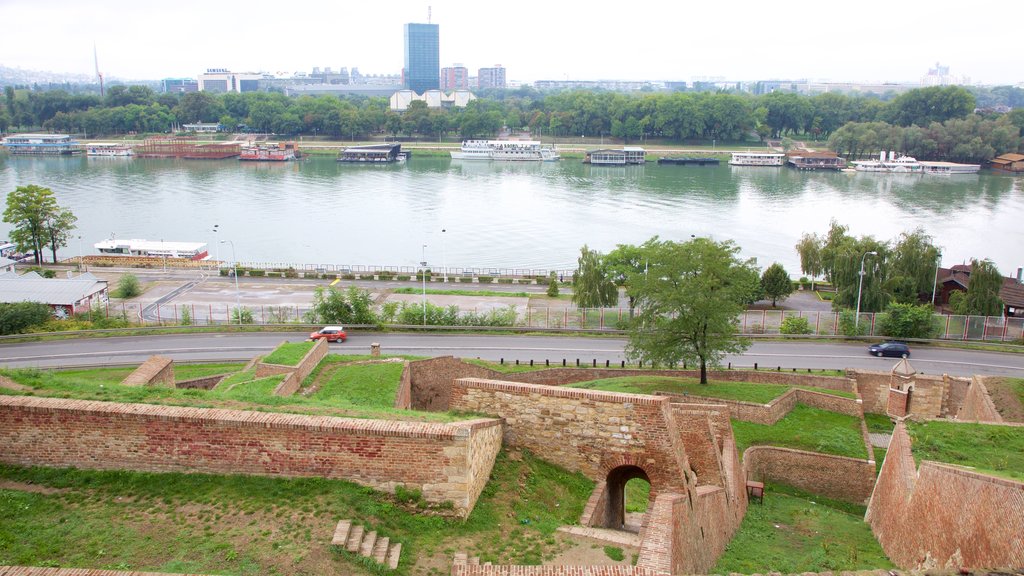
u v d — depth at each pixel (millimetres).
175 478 27219
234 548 23766
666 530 25797
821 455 53438
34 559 22984
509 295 113312
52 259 146750
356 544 24297
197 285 119250
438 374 64000
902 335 88125
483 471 29469
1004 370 77188
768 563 35812
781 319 93812
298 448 27250
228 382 53844
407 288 116938
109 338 84875
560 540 27156
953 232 173375
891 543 38406
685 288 63875
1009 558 26750
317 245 162375
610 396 31719
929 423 46750
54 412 27547
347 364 59969
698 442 38000
